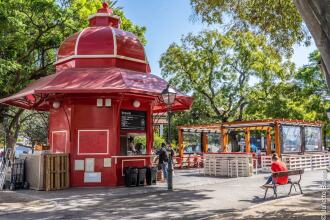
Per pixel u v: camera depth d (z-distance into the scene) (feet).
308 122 86.79
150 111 57.16
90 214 31.65
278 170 40.04
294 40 50.78
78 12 70.64
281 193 42.93
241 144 152.66
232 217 28.76
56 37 71.77
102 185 50.67
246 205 35.27
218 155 67.87
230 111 112.16
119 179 51.70
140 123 55.57
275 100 111.75
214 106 111.96
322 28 18.42
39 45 72.74
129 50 57.16
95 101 52.08
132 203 37.11
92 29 57.72
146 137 56.44
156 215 30.91
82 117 51.90
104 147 51.57
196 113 114.42
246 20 50.70
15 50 68.03
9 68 58.80
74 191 45.91
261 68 107.76
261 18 49.16
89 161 51.08
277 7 47.85
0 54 67.00
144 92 49.47
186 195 42.16
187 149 146.82
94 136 51.67
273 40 51.55
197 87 109.09
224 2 48.52
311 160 82.07
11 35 62.49
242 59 109.19
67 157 49.85
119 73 52.26
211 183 54.19
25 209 34.06
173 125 124.36
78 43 55.83
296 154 82.53
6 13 56.90
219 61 109.09
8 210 33.45
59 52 58.65
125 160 52.80
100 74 52.03
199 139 147.13
